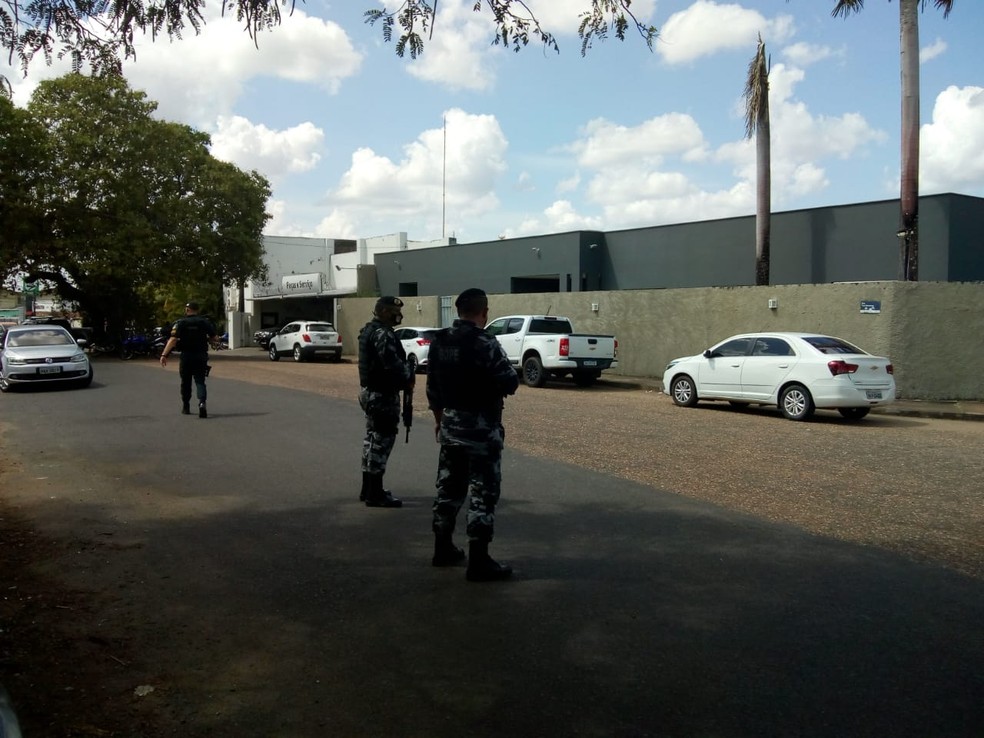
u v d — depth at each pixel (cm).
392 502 737
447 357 542
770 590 518
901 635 446
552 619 470
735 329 2012
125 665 411
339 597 508
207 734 345
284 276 5169
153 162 3334
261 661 417
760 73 2142
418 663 413
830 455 1027
